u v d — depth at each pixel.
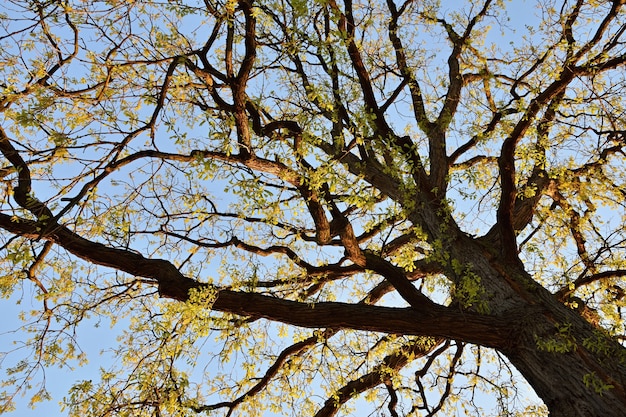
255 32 4.94
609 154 6.80
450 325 4.43
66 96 4.56
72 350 5.58
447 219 5.07
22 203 4.66
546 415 6.88
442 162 6.07
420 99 6.72
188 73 5.70
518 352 4.20
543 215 6.80
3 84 4.73
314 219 5.23
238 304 4.76
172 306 5.19
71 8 4.49
